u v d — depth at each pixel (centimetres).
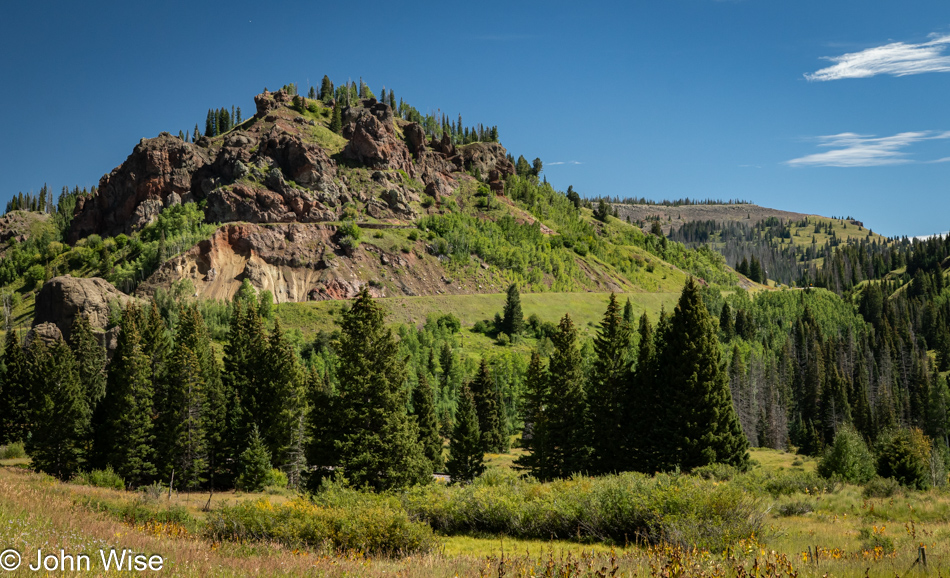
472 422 7244
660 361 5378
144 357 6506
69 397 6506
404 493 3098
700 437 4878
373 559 1853
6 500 1600
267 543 1962
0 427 8012
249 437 6731
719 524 1947
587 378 6153
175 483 6291
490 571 1334
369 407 4969
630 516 2236
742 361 12550
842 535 2191
